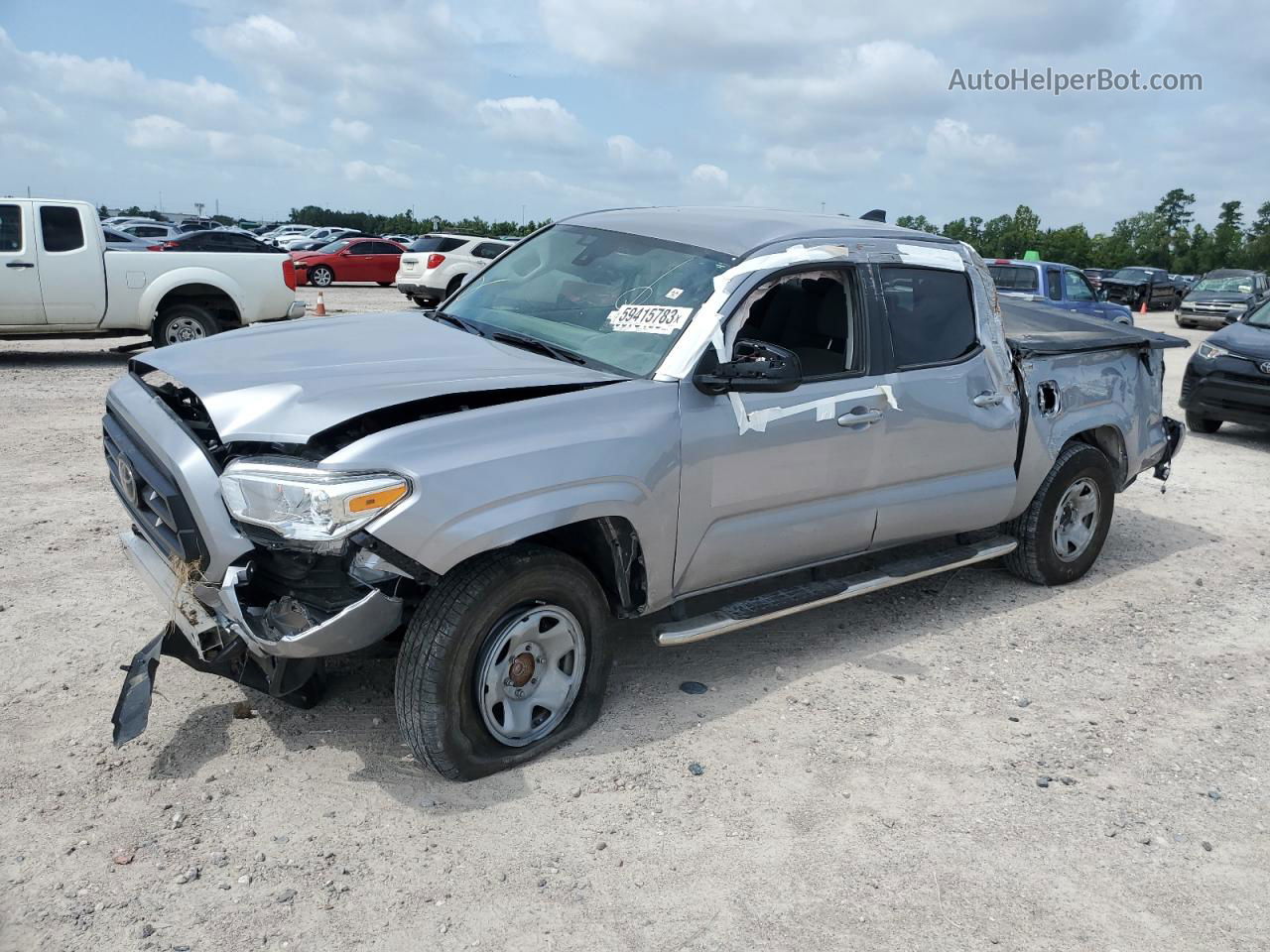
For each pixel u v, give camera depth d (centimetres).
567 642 374
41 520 594
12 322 1134
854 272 454
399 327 446
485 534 330
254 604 333
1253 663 508
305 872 304
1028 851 341
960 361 492
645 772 370
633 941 286
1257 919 315
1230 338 1084
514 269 494
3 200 1123
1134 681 479
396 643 375
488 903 296
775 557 436
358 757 366
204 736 372
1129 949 298
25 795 330
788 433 417
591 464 354
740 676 453
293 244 3572
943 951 291
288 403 331
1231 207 12988
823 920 300
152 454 351
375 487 311
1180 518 778
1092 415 581
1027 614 554
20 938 269
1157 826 361
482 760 355
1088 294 1692
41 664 418
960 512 509
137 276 1179
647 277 430
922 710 434
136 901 286
